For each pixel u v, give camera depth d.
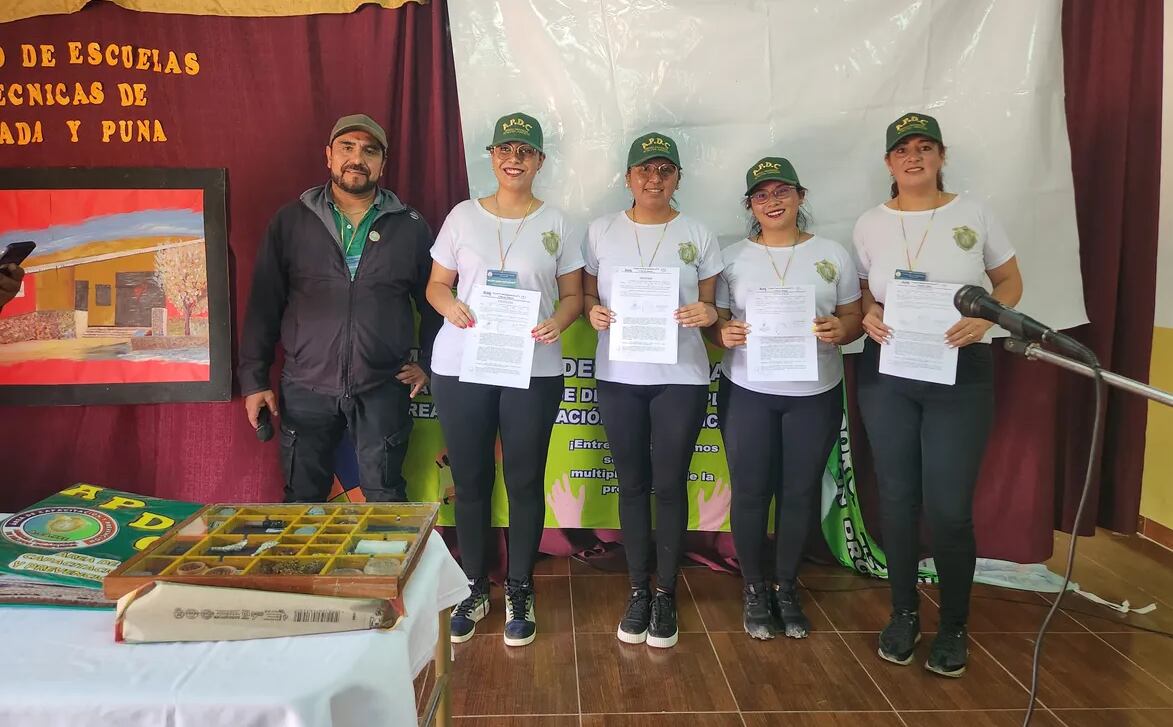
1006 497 2.50
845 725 1.79
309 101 2.39
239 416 2.49
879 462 2.06
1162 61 2.35
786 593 2.23
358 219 2.21
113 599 0.86
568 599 2.39
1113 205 2.39
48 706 0.71
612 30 2.38
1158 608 2.39
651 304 2.01
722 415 2.21
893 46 2.35
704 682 1.95
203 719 0.72
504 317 1.99
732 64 2.38
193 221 2.40
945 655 1.99
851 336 2.07
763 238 2.15
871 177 2.41
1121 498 2.53
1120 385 1.13
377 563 0.93
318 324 2.16
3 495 2.48
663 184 2.04
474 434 2.07
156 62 2.36
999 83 2.33
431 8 2.39
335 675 0.77
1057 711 1.85
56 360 2.41
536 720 1.78
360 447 2.23
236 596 0.84
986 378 1.96
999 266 2.00
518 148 2.03
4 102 2.36
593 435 2.54
